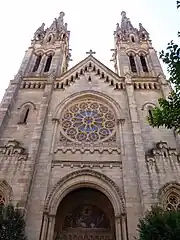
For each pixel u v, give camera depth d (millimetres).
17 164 24328
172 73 14789
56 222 23688
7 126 29406
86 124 30297
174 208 21438
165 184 22547
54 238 22516
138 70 39750
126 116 30078
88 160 25312
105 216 24578
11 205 19516
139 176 22953
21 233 18734
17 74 36656
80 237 22703
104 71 36812
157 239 15102
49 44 46219
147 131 28875
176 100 15250
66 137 28250
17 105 32281
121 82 35094
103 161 25125
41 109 30156
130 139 27266
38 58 43594
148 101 32781
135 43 46688
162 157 24859
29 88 34875
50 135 27828
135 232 19922
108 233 23000
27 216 20844
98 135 28797
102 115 31359
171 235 14750
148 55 43312
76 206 25406
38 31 49719
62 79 35531
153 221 16188
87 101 33031
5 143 27438
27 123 29781
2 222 17969
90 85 34656
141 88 34656
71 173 23859
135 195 22266
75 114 31562
